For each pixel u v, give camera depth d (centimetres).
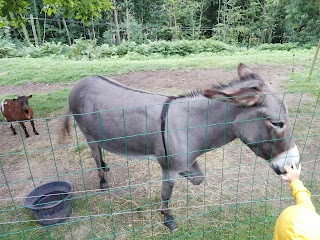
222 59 1185
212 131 262
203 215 328
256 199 350
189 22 2647
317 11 1947
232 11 2439
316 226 145
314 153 442
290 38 2173
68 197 320
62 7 577
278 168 235
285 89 718
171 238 299
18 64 1141
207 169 413
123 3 2584
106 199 362
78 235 308
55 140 522
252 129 237
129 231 294
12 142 531
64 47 1692
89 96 327
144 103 288
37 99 732
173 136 265
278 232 159
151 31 2598
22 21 514
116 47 1688
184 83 855
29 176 419
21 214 340
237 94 218
